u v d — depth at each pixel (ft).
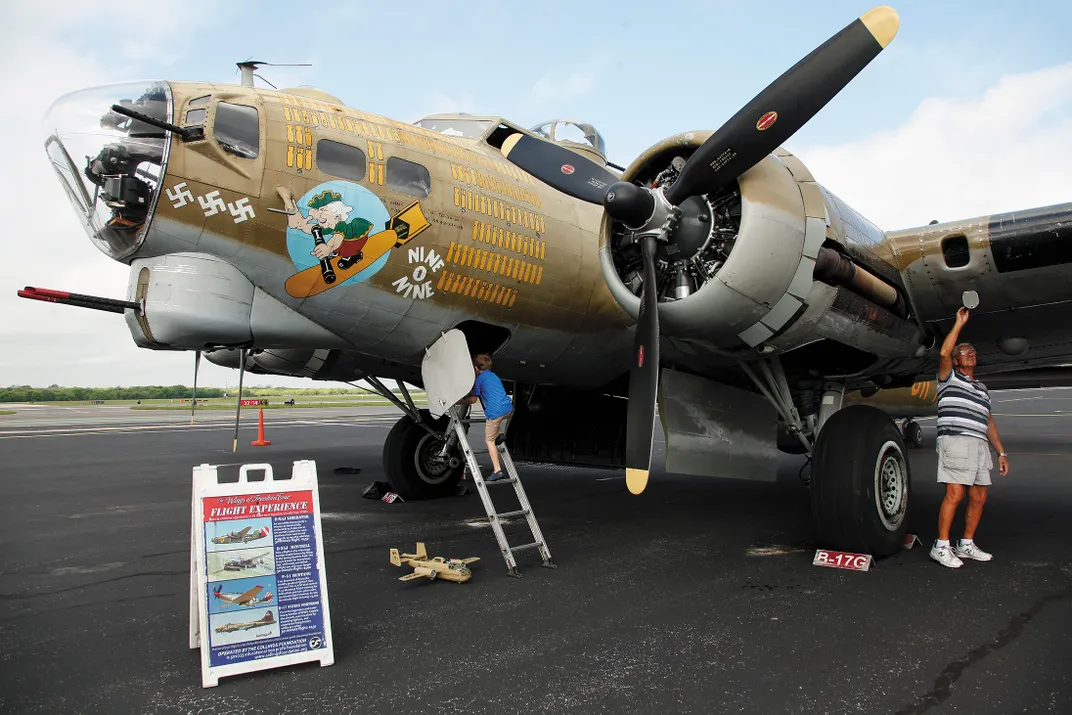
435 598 12.78
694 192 14.89
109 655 10.23
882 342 17.35
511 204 17.06
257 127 13.91
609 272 16.12
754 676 9.22
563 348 19.24
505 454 15.74
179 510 22.94
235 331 14.16
